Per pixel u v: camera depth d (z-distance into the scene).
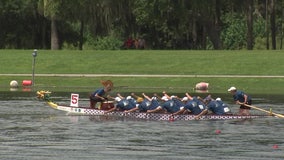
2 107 143.38
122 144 93.69
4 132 105.19
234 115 124.31
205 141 96.75
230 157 84.19
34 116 127.06
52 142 95.12
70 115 128.12
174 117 121.94
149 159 82.62
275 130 109.19
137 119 122.69
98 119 122.19
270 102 159.62
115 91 191.75
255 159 83.00
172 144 93.88
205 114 122.62
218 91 195.62
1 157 83.12
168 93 184.88
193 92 190.75
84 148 90.25
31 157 83.31
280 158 83.75
